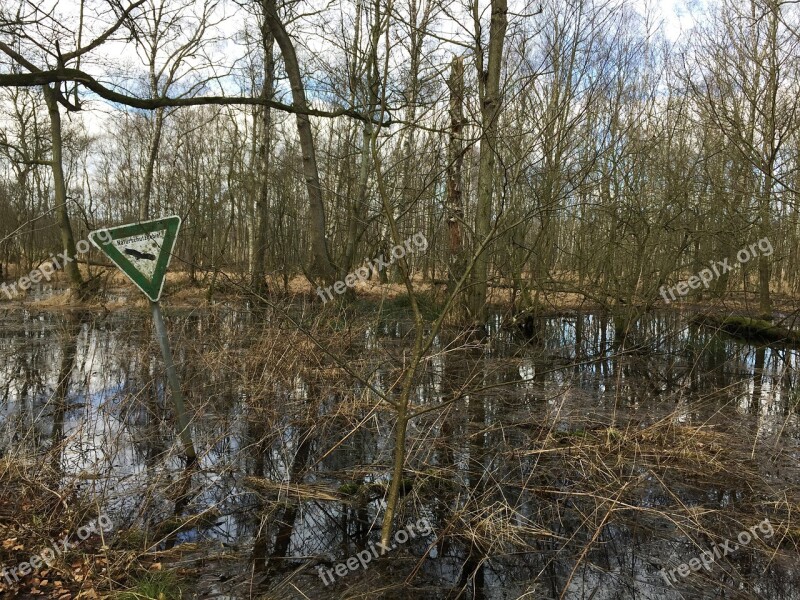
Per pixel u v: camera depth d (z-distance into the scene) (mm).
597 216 12578
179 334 9695
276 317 8836
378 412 5973
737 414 6609
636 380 8555
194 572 3174
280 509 3988
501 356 10039
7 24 5508
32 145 24469
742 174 10422
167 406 6113
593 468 4488
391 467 4695
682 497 4297
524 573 3285
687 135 12484
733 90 10422
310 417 5941
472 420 6145
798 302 12023
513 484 4277
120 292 20719
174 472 4406
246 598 2932
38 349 9867
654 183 12273
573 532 3777
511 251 11961
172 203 22578
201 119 23688
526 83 3908
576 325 12375
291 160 15625
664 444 5152
